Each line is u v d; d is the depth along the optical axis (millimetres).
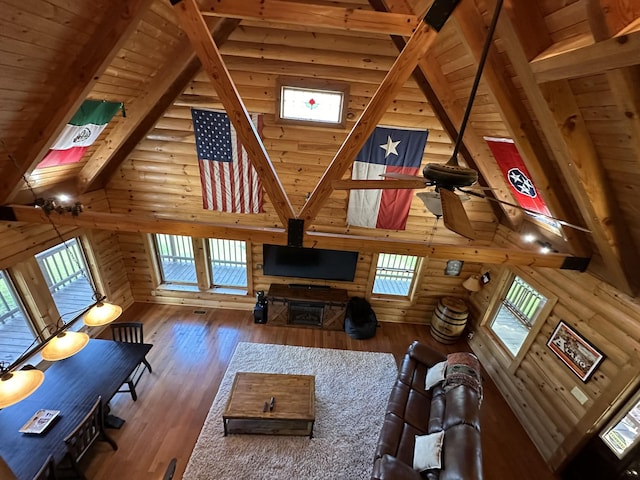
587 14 1533
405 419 3412
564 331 3645
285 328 5609
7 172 3145
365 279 5793
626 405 2902
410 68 2512
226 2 2441
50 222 3352
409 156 4422
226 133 4324
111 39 2486
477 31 2312
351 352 5160
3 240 3506
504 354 4719
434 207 2215
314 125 4164
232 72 3871
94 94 3141
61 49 2391
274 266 5535
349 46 3660
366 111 2684
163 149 4594
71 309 5504
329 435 3689
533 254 3373
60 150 3434
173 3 2340
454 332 5457
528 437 3941
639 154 1947
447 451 2730
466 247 3348
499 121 3189
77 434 2682
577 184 2488
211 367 4602
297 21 2521
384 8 3203
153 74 3520
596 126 2131
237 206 4938
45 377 3346
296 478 3209
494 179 4172
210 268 5902
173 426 3664
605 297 3213
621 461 2896
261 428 3648
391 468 2645
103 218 3326
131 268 5758
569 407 3438
